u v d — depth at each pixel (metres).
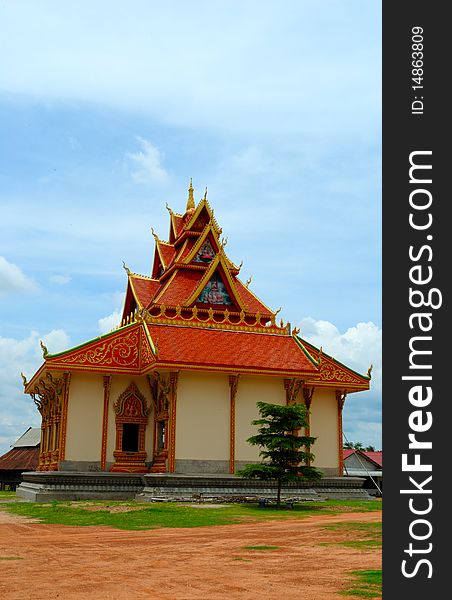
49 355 39.25
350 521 25.45
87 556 16.42
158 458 39.66
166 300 46.03
